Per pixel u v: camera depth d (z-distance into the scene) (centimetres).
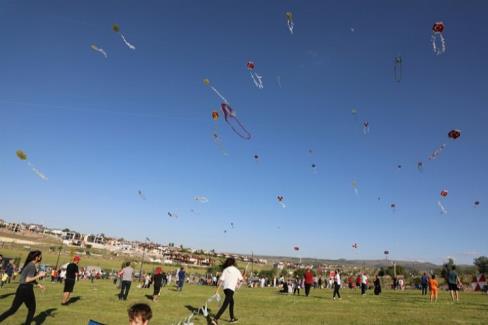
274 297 2062
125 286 1585
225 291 1026
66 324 948
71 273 1340
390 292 2878
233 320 1052
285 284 2678
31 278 834
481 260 5647
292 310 1366
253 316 1188
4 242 8956
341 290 3303
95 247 11950
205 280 4506
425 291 2461
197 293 2208
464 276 4269
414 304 1652
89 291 2069
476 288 3139
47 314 1084
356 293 2714
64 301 1315
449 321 1087
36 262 862
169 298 1766
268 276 6159
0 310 1116
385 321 1092
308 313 1273
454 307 1512
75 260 1365
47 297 1562
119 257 10162
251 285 4272
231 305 1051
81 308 1244
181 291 2377
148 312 410
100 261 8800
